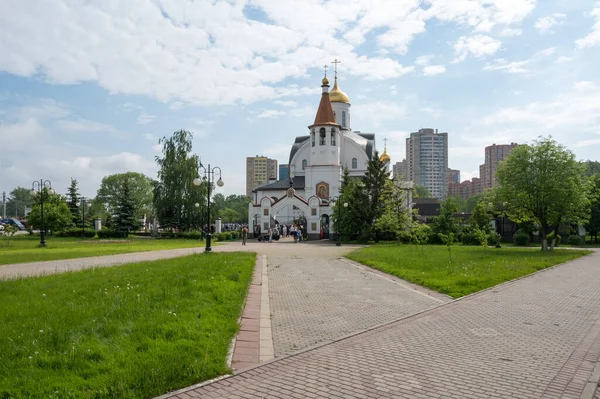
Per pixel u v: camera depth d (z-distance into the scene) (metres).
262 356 7.85
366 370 7.11
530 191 34.62
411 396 6.08
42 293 12.49
